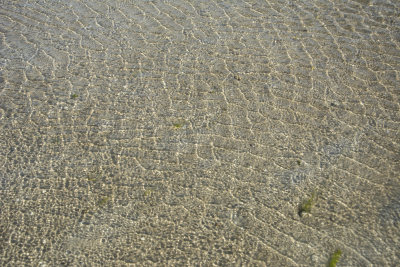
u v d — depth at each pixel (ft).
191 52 9.08
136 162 6.75
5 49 9.33
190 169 6.59
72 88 8.22
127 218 5.96
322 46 9.12
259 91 8.01
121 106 7.78
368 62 8.59
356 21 9.90
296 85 8.11
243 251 5.47
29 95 8.08
